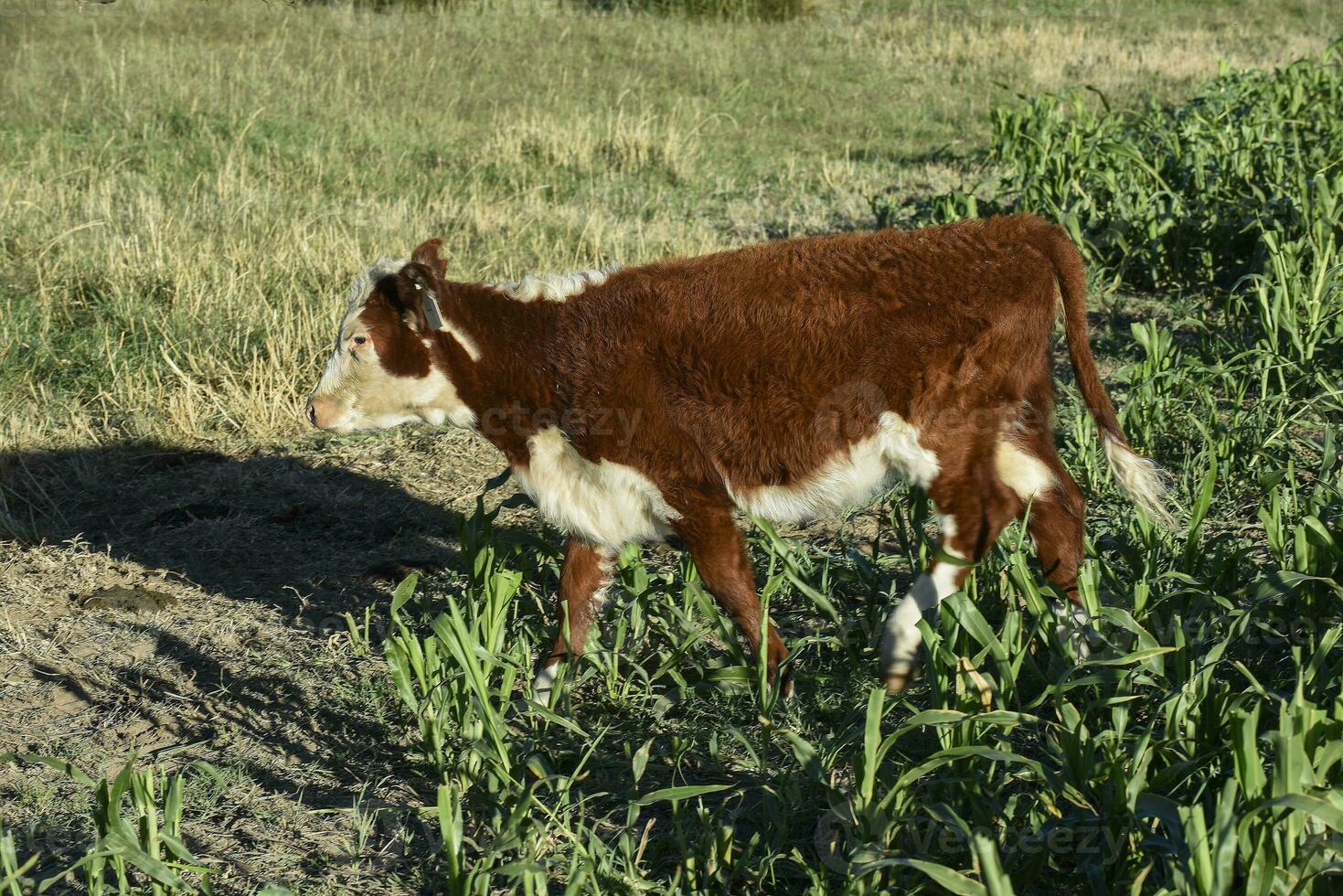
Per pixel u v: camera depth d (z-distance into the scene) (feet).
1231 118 35.73
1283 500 16.75
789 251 13.35
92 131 41.42
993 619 14.56
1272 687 13.03
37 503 20.15
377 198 36.32
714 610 13.92
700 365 13.08
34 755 11.19
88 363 24.61
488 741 12.41
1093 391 13.52
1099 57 61.16
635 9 68.85
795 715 13.69
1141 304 28.07
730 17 68.33
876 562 15.44
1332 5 76.38
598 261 30.53
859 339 12.87
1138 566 14.64
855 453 13.17
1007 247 13.07
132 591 17.17
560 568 16.53
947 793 11.49
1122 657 11.75
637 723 13.91
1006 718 11.08
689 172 40.68
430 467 21.53
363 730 14.12
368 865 11.89
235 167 37.96
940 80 57.11
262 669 15.38
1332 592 13.15
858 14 72.43
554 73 54.44
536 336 13.74
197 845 12.13
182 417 22.56
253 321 25.82
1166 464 19.58
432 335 13.99
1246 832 9.05
